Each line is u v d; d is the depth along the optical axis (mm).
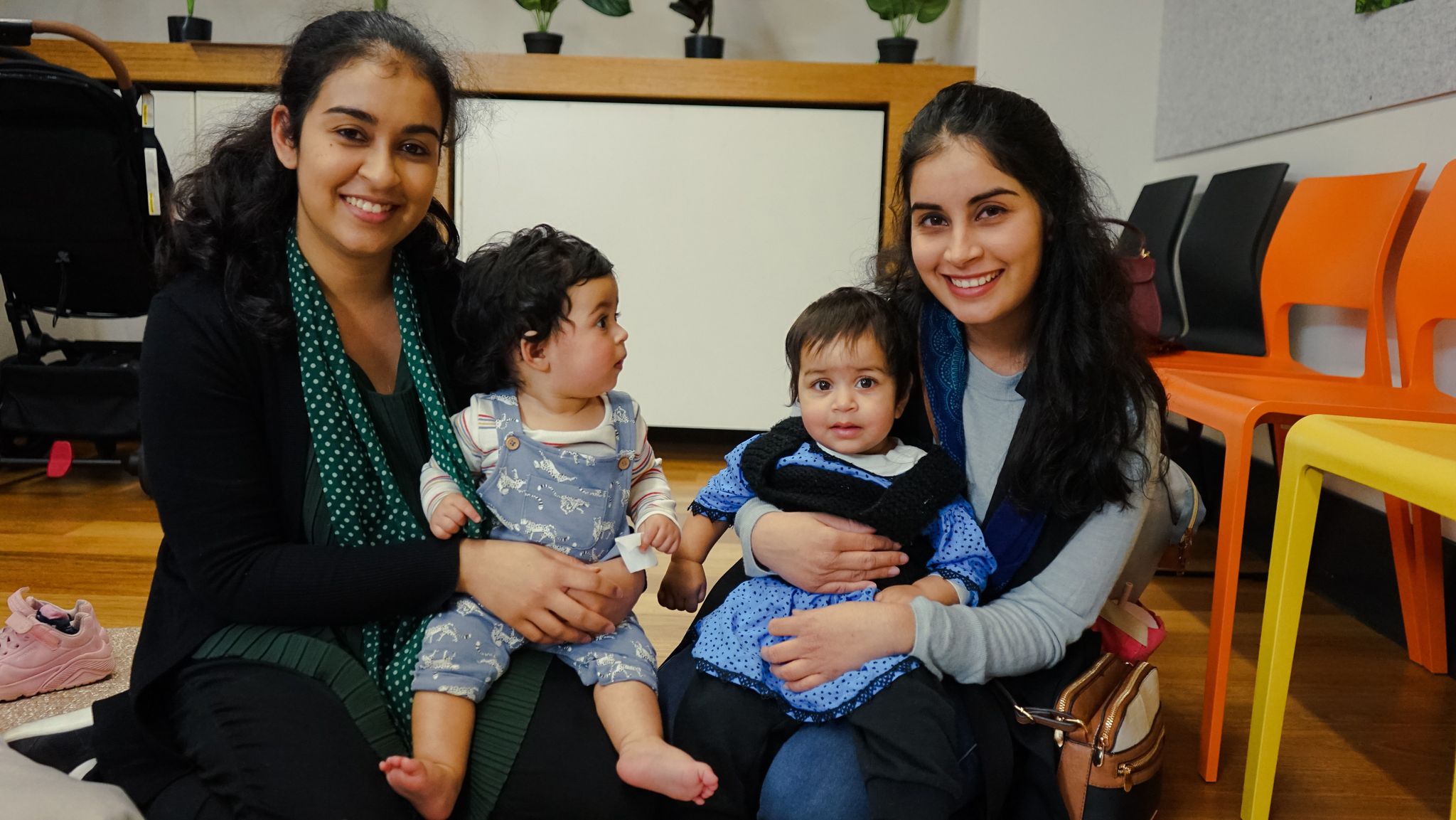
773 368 2926
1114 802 988
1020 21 2754
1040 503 1044
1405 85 1776
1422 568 1639
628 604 1017
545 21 2928
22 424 2484
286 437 960
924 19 2834
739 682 985
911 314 1125
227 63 2654
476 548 947
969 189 974
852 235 2842
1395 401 1439
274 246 976
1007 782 968
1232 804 1248
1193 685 1574
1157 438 1078
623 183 2811
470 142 2770
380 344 1049
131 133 2283
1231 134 2383
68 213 2324
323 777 853
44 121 2215
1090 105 2805
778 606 1037
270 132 976
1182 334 2318
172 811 885
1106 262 1038
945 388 1110
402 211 952
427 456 1033
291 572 908
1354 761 1354
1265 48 2240
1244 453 1285
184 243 959
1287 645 1180
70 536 2100
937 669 960
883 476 1065
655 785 887
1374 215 1758
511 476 1014
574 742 931
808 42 3244
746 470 1131
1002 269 995
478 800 907
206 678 920
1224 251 2145
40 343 2566
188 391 911
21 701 1411
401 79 914
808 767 941
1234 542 1282
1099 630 1238
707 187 2816
